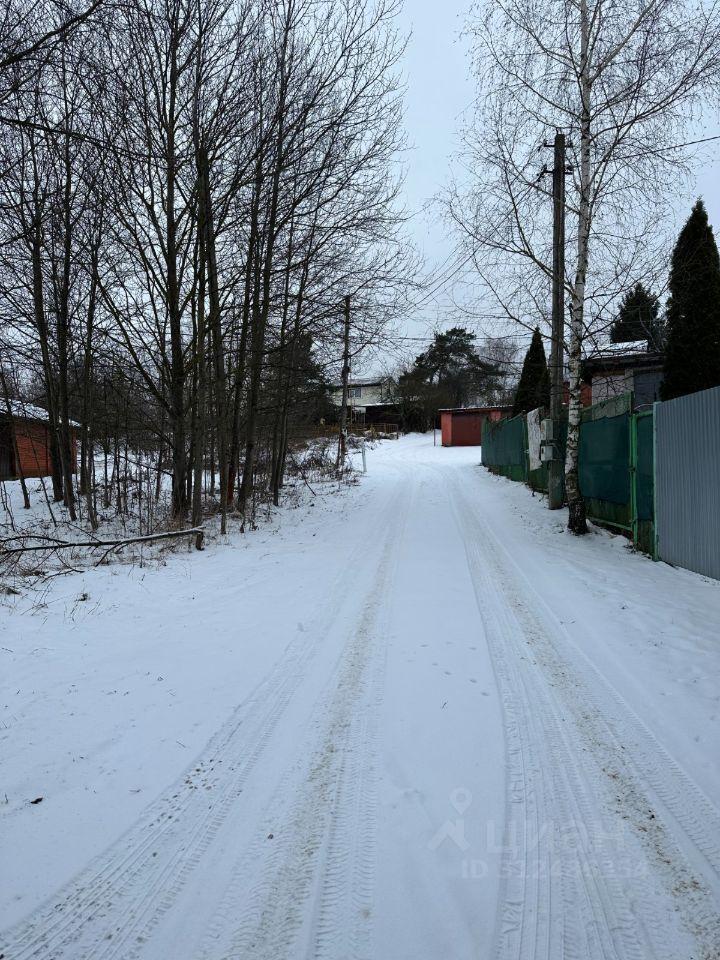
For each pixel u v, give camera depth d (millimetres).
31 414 19984
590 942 2131
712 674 4445
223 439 12055
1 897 2365
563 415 13008
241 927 2213
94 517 13305
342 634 5406
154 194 11469
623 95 9039
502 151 9938
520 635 5281
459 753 3385
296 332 13211
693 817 2838
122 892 2393
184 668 4707
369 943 2127
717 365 12867
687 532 7348
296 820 2822
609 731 3635
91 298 13055
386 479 21719
